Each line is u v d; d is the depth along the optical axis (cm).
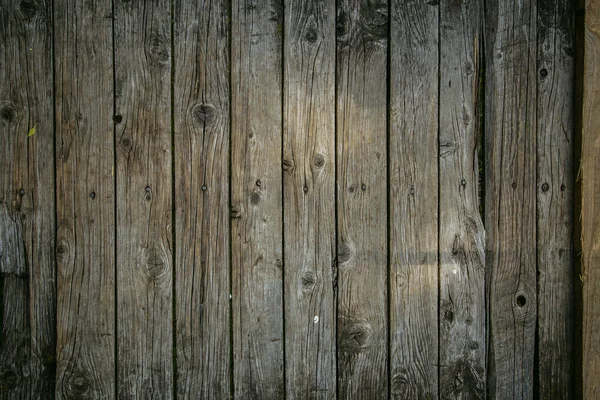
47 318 200
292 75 203
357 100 205
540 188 208
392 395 207
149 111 201
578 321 207
